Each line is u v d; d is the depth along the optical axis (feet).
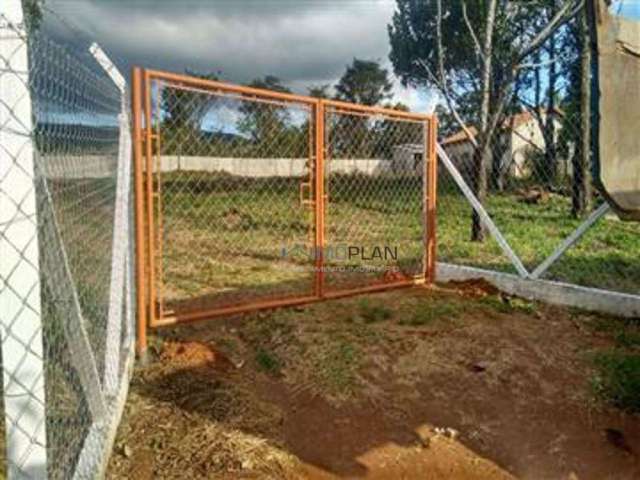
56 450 5.84
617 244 25.52
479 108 26.89
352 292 16.42
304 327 13.08
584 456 8.64
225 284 18.63
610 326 13.89
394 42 81.76
